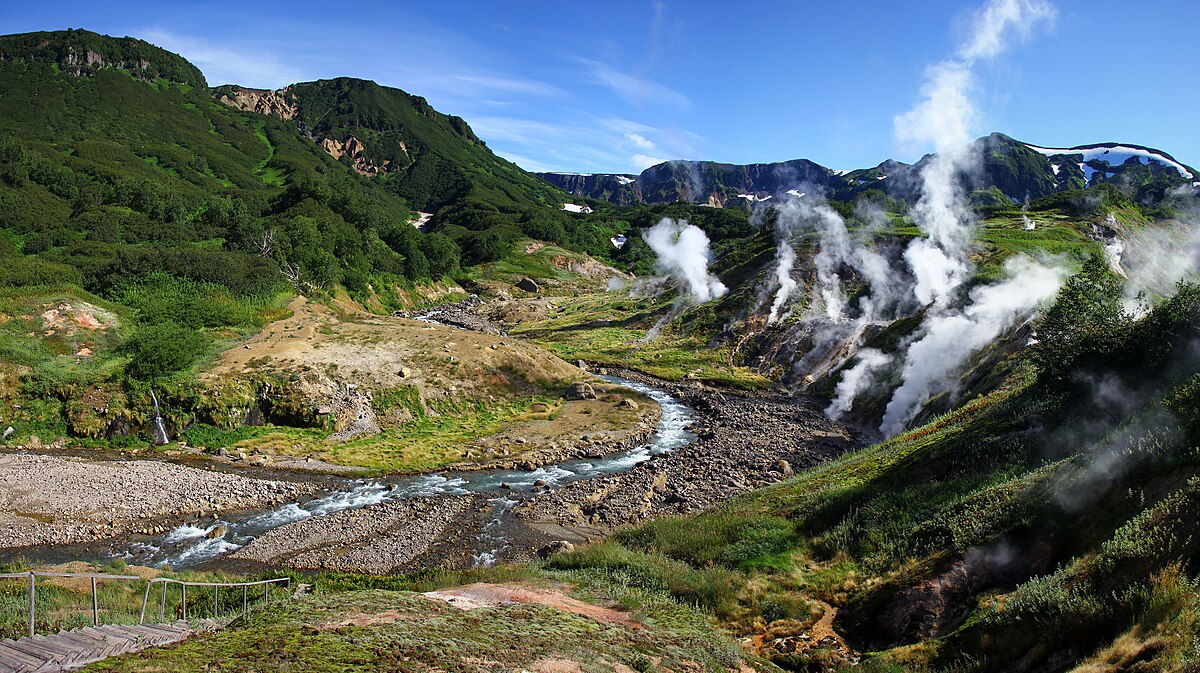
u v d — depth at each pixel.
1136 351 21.48
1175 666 7.89
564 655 10.98
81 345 46.47
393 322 65.38
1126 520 12.81
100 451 38.81
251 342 52.19
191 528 29.59
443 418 48.22
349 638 10.14
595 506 32.75
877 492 22.31
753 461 40.16
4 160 92.38
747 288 80.81
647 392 61.22
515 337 84.50
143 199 93.56
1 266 56.53
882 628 14.70
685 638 13.76
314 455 39.97
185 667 8.41
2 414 39.62
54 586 20.06
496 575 19.27
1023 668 10.55
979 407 30.55
